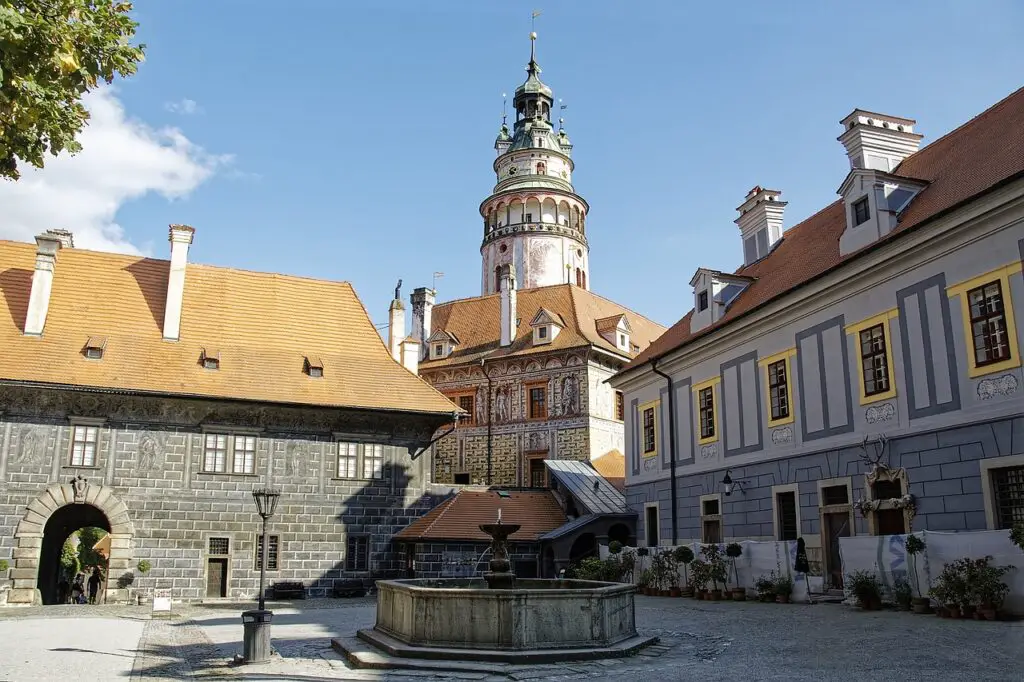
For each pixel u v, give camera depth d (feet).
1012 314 56.44
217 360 110.01
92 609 89.35
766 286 92.73
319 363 115.55
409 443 116.26
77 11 38.47
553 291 165.68
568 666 40.91
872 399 68.90
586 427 144.36
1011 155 62.44
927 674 34.63
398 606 49.37
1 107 36.99
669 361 103.81
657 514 106.11
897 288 67.21
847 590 61.62
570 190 209.97
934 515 61.41
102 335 107.34
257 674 41.52
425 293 177.88
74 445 99.81
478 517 112.16
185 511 102.83
